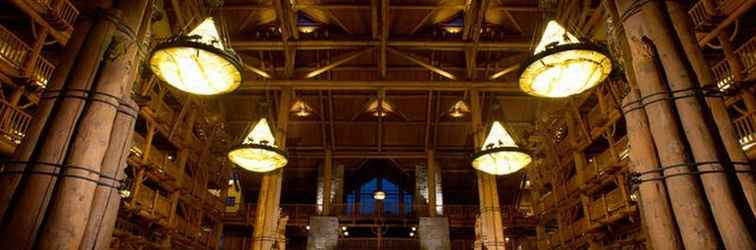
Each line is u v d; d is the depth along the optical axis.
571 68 7.02
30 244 4.15
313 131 27.48
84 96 4.84
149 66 6.98
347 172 31.14
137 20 5.57
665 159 4.44
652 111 4.63
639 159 4.78
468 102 24.98
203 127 24.45
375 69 23.09
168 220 20.30
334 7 19.50
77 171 4.52
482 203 17.86
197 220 23.92
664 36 4.77
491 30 20.20
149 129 18.88
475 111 19.94
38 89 12.77
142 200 18.16
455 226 27.66
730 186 4.11
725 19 12.14
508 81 20.53
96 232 4.69
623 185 17.23
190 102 22.17
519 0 18.86
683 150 4.35
